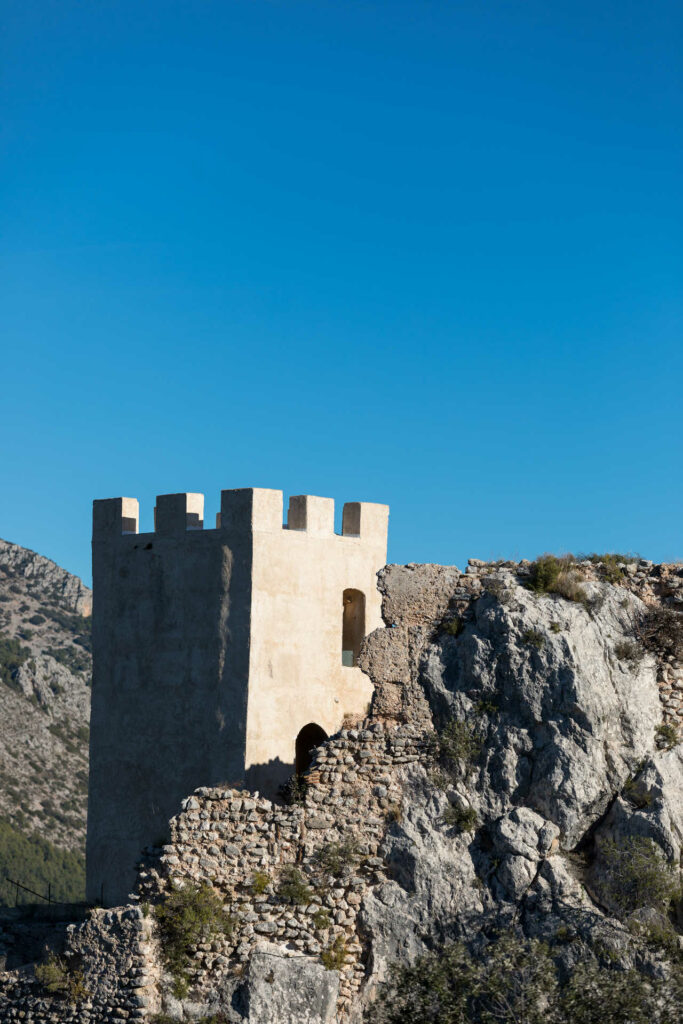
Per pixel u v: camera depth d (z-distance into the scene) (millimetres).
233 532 35531
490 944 27344
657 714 29812
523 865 28109
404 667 30594
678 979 25312
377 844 29297
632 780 28844
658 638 30266
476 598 30844
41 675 111188
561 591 30562
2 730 100750
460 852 28750
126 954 29062
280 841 29578
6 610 123938
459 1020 25578
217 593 35562
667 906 27125
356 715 37125
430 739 29812
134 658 37125
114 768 37000
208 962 29000
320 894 29031
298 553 36188
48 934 32188
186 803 30125
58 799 93875
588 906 27391
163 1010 28688
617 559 31578
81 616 128625
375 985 28219
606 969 25484
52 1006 29469
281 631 35531
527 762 29078
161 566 37000
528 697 29328
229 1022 28250
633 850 27688
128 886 35969
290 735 35500
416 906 28547
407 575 31344
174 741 35844
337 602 37156
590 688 29078
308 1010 28016
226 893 29453
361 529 38250
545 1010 24703
